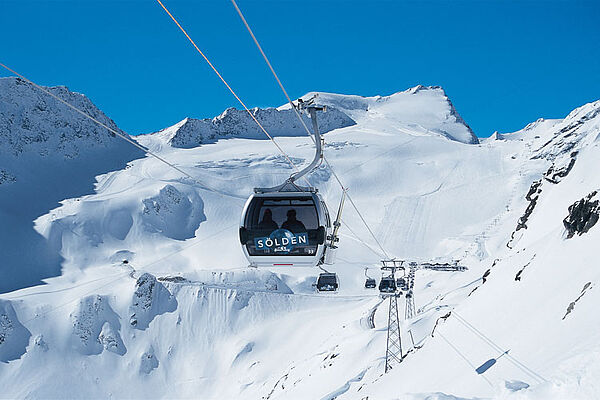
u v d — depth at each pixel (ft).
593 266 85.66
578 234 104.06
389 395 116.98
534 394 32.63
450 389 89.25
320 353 301.84
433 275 411.54
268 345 453.99
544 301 92.89
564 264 98.22
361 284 565.12
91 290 544.62
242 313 504.84
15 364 449.06
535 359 72.59
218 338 484.33
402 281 226.58
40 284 620.90
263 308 509.35
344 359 230.89
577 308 76.18
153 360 474.08
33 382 434.71
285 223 54.29
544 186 230.48
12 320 486.38
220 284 554.46
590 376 30.71
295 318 488.02
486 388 77.00
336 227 59.36
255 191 55.67
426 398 37.76
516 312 100.27
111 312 512.22
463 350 104.83
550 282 97.76
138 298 524.93
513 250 200.23
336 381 213.05
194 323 502.79
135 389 446.19
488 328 105.60
